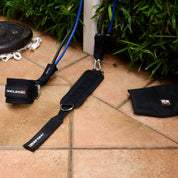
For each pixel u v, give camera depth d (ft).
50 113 4.16
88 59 5.60
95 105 4.36
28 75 5.02
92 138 3.76
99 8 5.13
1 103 4.30
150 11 4.63
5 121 3.96
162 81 5.07
